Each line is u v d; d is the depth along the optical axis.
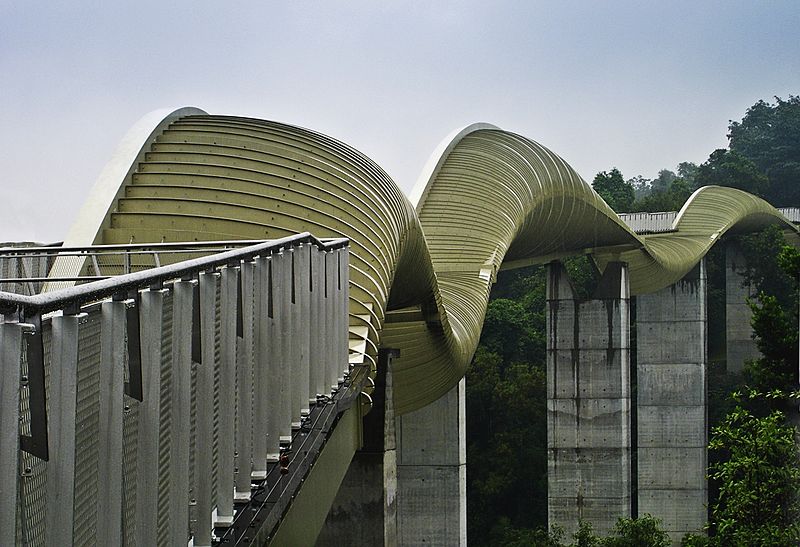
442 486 48.97
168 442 8.15
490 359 94.50
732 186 139.38
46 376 5.84
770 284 107.50
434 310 32.59
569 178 57.72
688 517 79.88
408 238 27.11
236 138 22.23
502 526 84.56
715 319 118.62
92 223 18.47
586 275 109.12
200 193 20.09
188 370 8.17
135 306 7.08
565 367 70.38
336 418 15.19
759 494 23.97
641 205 139.38
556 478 69.69
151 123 21.77
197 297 8.70
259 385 11.03
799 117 158.00
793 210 127.50
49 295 5.67
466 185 47.94
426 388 36.66
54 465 5.82
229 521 9.54
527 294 117.62
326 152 23.39
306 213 20.77
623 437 69.19
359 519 27.33
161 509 8.03
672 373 81.62
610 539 55.44
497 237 45.50
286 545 11.28
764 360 38.75
